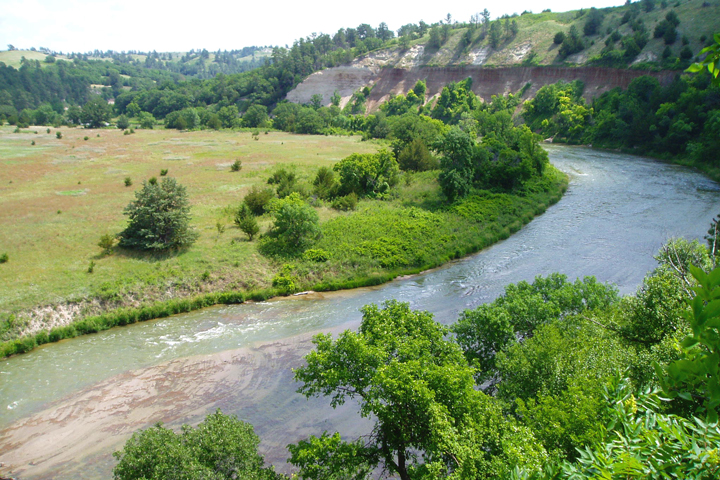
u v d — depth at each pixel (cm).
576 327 2053
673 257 1661
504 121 9300
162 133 12650
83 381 2583
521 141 6706
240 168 7350
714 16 9881
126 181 6225
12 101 19100
